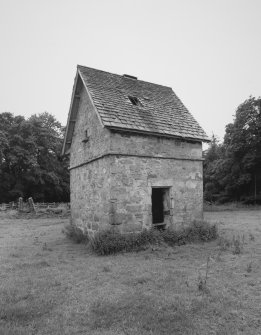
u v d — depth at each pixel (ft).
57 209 77.92
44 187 141.18
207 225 35.81
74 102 39.96
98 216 32.60
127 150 31.19
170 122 36.86
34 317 14.38
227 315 14.19
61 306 15.70
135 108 35.65
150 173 32.83
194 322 13.55
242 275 20.62
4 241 38.65
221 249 29.01
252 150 112.68
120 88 38.86
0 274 21.98
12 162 124.98
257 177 114.52
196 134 37.73
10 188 133.90
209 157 152.35
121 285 18.89
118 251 28.17
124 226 30.07
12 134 132.57
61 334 12.67
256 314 14.40
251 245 31.40
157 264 23.72
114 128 29.89
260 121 109.50
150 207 32.42
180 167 35.83
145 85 43.98
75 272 21.97
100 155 31.71
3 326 13.39
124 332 12.76
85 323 13.65
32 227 54.75
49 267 23.81
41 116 162.40
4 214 75.56
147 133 32.50
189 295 16.74
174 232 32.53
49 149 148.05
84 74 37.17
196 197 36.99
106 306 15.35
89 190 35.55
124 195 30.42
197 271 21.71
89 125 36.11
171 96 45.09
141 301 15.89
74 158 42.47
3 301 16.35
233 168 117.08
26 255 28.84
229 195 126.52
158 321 13.61
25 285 19.19
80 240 35.86
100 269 22.56
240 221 59.11
